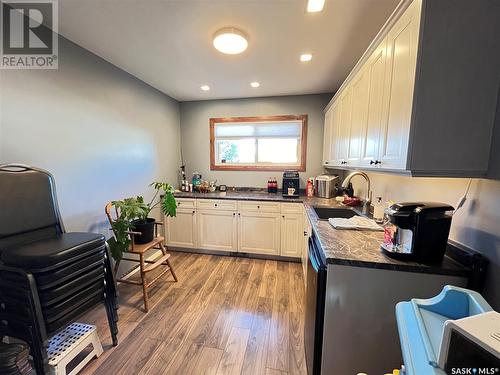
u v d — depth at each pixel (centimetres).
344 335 120
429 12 95
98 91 218
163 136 334
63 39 183
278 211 304
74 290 132
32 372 124
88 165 209
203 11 152
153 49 204
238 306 212
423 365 56
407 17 106
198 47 200
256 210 311
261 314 201
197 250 341
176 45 197
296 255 304
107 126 230
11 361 91
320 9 149
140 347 164
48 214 146
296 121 350
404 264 110
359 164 176
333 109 275
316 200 296
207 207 324
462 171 102
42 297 117
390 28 123
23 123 157
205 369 147
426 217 109
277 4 144
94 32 177
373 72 148
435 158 102
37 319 114
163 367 148
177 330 181
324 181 312
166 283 252
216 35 176
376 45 142
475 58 96
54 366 126
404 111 107
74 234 147
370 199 234
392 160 119
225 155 384
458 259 113
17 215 131
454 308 73
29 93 160
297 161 361
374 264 112
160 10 151
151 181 308
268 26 168
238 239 321
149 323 189
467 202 114
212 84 296
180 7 148
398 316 75
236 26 168
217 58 221
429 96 99
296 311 205
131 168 268
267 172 367
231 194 344
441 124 100
